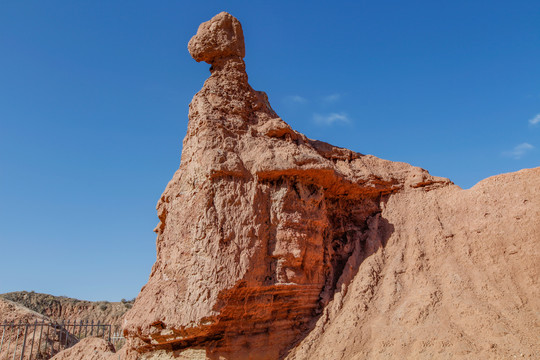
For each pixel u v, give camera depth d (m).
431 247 11.95
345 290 11.82
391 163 14.84
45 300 47.38
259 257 11.03
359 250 12.80
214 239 10.86
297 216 11.73
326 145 14.70
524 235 11.10
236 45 14.21
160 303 11.23
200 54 14.24
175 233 12.42
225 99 13.24
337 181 13.08
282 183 11.99
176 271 11.45
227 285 10.32
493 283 10.43
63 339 24.75
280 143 12.91
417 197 13.59
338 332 10.68
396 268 11.70
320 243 12.19
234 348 10.57
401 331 9.95
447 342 9.16
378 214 13.51
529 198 11.75
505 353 8.55
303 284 11.48
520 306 9.67
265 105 14.21
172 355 11.29
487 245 11.36
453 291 10.48
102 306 46.31
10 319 25.72
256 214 11.38
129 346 12.48
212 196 11.35
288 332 11.23
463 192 13.09
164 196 13.62
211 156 11.68
